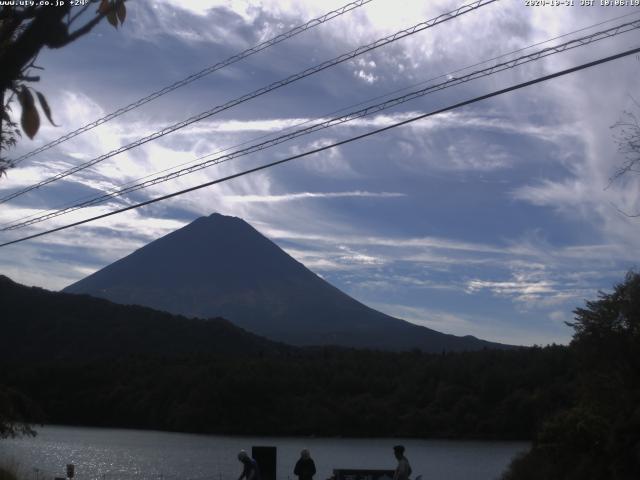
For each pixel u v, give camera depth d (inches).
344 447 3489.2
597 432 1017.5
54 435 3777.1
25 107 179.8
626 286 1135.0
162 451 3105.3
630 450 917.8
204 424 4217.5
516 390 4015.8
